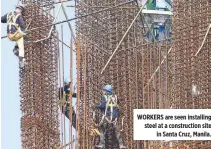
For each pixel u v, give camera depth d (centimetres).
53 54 7506
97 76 7606
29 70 7412
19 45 7356
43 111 7431
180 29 7144
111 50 7644
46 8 7544
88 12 7656
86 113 7550
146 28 8038
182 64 7125
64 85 7544
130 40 7675
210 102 7056
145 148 7544
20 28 7350
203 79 7062
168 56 7700
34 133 7369
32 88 7412
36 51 7438
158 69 7631
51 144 7444
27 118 7388
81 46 7606
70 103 7481
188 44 7112
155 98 7681
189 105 7106
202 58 7062
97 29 7656
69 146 7456
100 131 7412
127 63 7644
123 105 7600
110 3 7681
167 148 7175
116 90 7606
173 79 7156
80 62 7569
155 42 7756
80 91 7556
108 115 7369
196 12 7100
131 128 7594
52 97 7488
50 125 7456
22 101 7406
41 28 7444
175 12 7162
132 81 7638
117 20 7656
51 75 7494
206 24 7062
